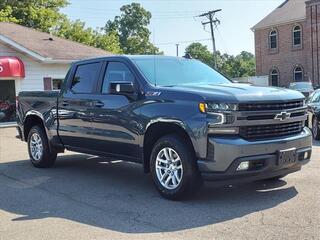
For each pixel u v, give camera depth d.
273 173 6.55
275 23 46.88
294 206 6.27
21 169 9.72
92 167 9.69
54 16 42.06
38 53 22.14
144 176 8.66
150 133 7.07
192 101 6.42
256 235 5.21
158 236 5.31
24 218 6.20
